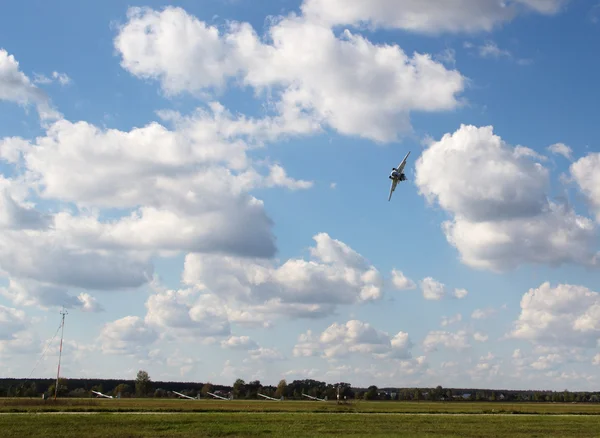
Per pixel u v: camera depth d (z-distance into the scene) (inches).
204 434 2401.6
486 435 2566.4
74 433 2329.0
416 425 2945.4
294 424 2864.2
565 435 2637.8
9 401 4694.9
